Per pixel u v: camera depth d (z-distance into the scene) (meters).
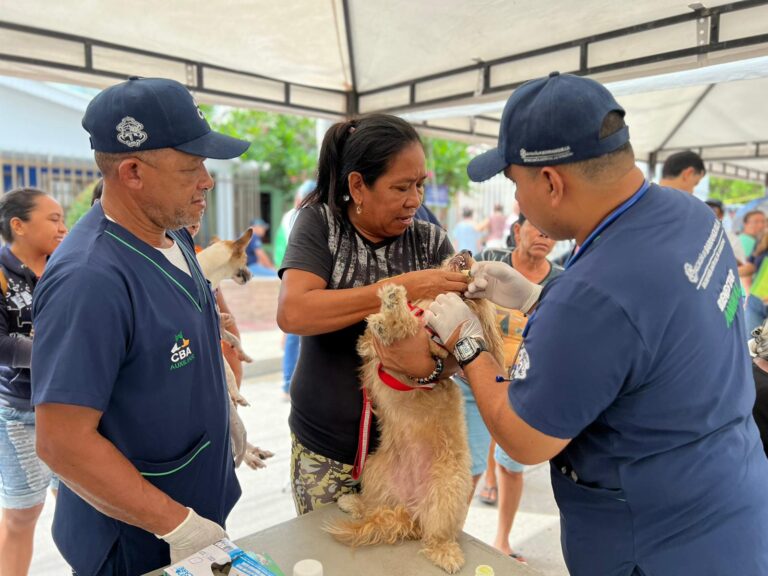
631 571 1.24
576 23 3.12
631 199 1.20
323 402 1.75
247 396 5.68
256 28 3.70
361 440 1.72
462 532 1.64
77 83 3.39
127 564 1.50
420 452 1.66
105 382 1.25
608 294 1.08
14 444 2.51
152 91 1.31
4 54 3.06
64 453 1.21
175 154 1.34
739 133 6.37
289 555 1.48
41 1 3.02
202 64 3.86
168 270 1.46
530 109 1.17
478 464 2.90
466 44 3.65
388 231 1.75
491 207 15.85
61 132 11.23
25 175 9.24
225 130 13.05
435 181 13.92
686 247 1.15
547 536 3.44
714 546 1.18
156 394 1.40
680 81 3.08
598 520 1.27
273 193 16.17
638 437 1.17
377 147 1.58
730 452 1.20
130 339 1.34
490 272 1.59
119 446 1.39
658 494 1.18
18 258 2.60
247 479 4.06
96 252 1.31
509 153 1.23
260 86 4.21
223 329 2.58
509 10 3.21
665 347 1.10
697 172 4.19
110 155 1.34
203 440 1.54
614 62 3.08
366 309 1.59
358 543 1.53
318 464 1.78
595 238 1.19
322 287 1.67
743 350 1.27
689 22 2.74
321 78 4.44
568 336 1.09
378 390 1.70
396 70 4.24
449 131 5.47
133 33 3.42
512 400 1.17
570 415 1.10
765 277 5.26
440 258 1.92
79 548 1.53
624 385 1.13
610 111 1.14
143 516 1.28
